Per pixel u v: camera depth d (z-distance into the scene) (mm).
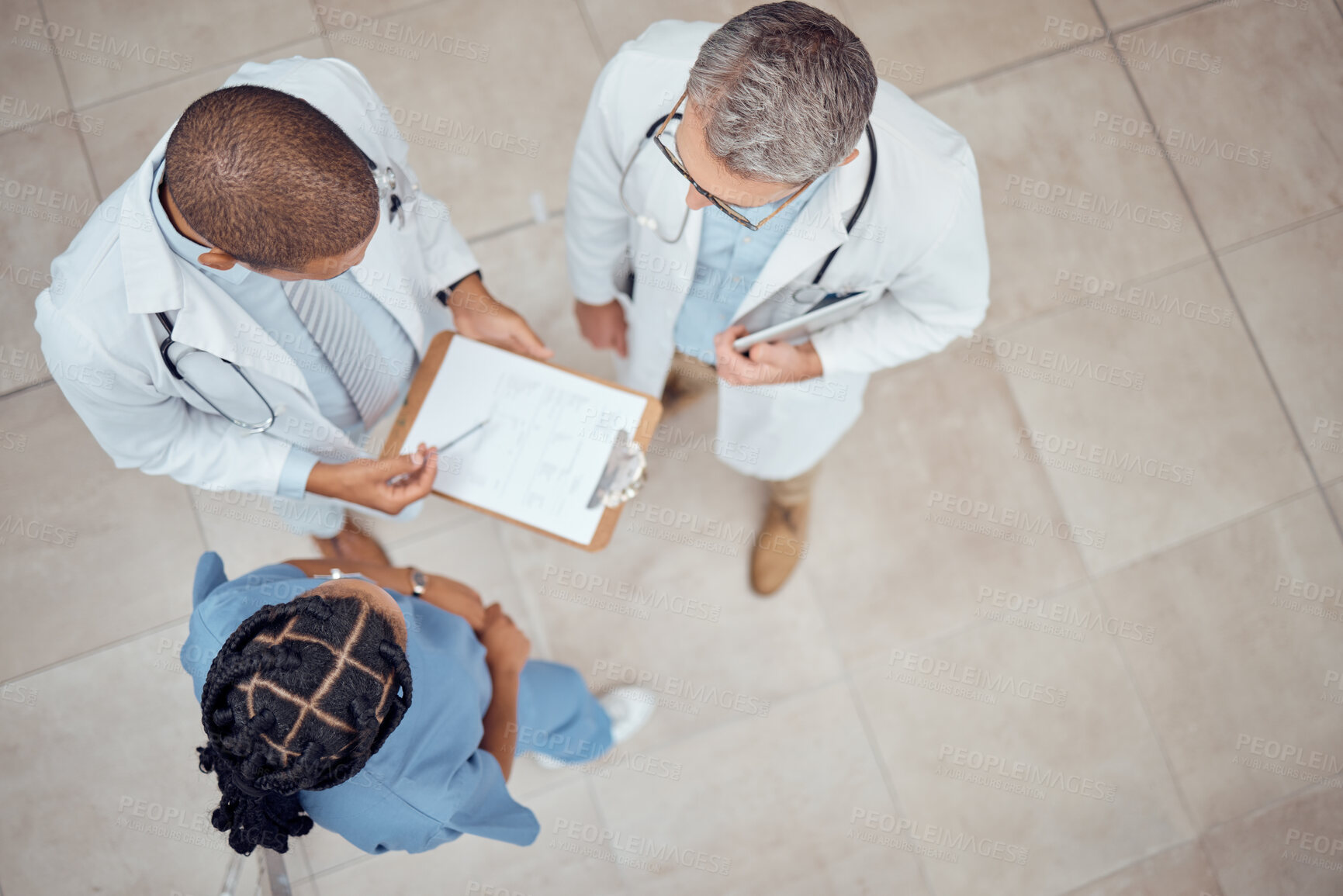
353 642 913
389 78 2295
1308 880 2100
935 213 1123
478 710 1233
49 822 1982
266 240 891
